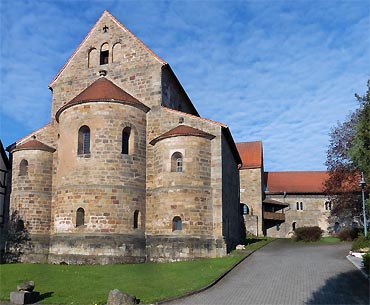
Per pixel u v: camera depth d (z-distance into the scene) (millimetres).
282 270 24328
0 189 36875
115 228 30672
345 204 49969
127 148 32938
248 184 65188
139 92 35344
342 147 49781
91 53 38000
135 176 32312
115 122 32094
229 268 24812
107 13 38125
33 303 18375
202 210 31109
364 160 24234
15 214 34344
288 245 41594
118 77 36281
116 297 17375
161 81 35000
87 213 30688
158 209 31781
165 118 34000
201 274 23453
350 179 49312
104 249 30125
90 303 17953
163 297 18375
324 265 25578
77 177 31344
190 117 33344
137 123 33375
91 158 31375
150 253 31359
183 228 30594
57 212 32031
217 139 32438
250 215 62875
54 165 35812
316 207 69688
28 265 30297
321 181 71875
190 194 31016
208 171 31969
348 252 31859
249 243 44625
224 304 17234
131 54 36312
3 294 20188
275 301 17500
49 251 33188
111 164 31422
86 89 35156
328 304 16844
